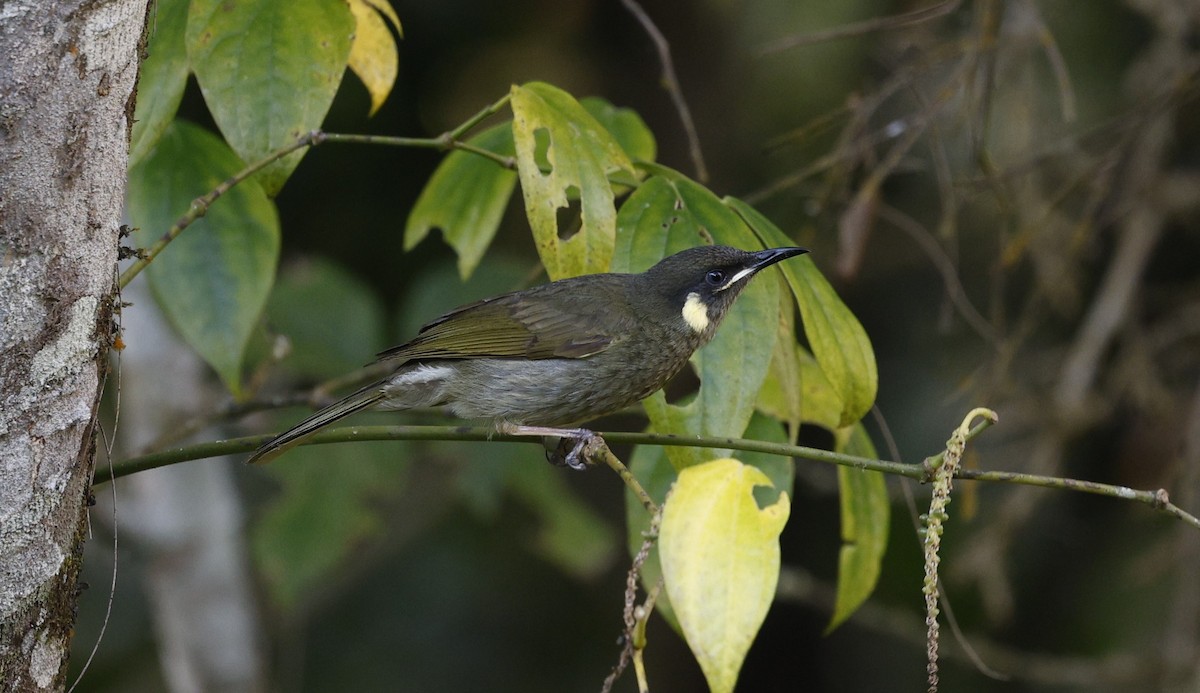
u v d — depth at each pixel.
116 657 13.34
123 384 10.90
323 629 15.36
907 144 9.47
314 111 6.58
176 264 8.18
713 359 6.77
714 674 5.09
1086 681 12.56
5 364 4.82
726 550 5.20
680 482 5.37
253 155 6.55
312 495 12.16
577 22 15.19
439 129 14.79
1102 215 12.59
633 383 8.38
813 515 16.16
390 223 14.94
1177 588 12.92
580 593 15.97
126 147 5.17
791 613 16.66
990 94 9.49
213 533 11.22
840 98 14.20
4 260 4.79
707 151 15.01
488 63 14.99
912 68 9.75
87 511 5.30
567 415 8.42
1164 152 12.29
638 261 7.08
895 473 6.04
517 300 8.49
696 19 15.02
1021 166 10.16
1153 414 12.12
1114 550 14.16
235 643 11.27
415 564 15.76
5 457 4.85
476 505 12.62
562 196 6.44
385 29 7.36
